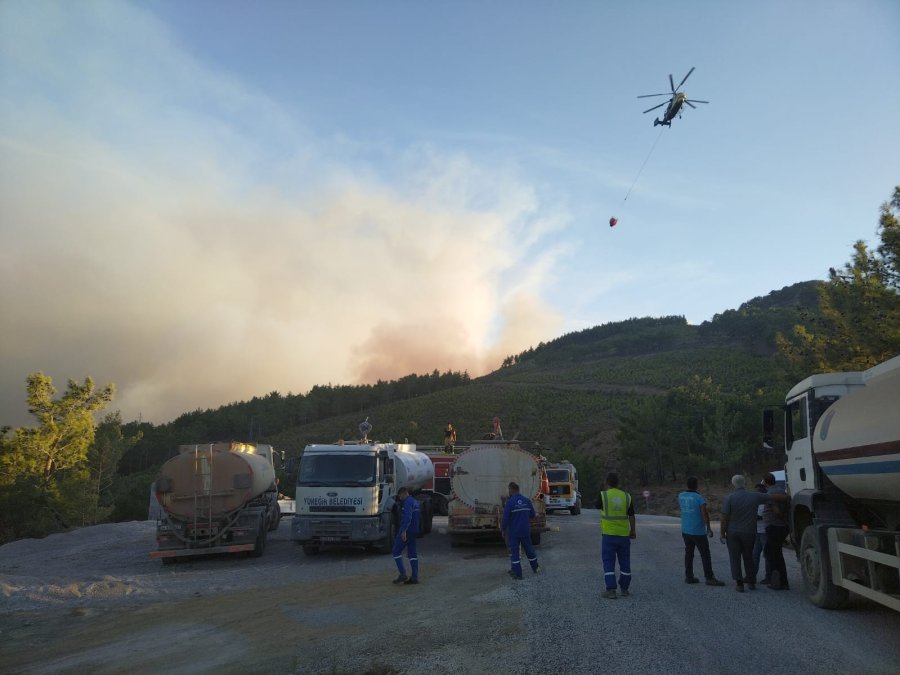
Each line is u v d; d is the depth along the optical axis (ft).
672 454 201.16
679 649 22.24
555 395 431.43
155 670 24.06
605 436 287.07
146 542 70.13
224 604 35.55
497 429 79.56
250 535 54.60
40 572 52.11
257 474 56.49
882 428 23.85
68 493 127.85
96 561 58.44
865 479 25.75
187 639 28.22
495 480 57.26
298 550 60.70
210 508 53.78
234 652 25.70
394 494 59.21
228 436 536.01
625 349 650.84
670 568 40.98
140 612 34.53
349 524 53.52
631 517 32.09
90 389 139.54
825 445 28.84
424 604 32.45
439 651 23.67
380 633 26.86
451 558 51.49
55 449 136.15
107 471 150.92
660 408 212.02
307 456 55.57
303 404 616.80
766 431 37.11
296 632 28.12
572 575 39.22
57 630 31.32
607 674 20.01
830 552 27.66
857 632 24.13
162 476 54.08
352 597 35.60
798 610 27.96
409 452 73.36
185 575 47.32
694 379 228.43
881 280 69.77
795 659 20.85
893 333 65.77
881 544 24.41
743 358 420.36
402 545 39.47
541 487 57.57
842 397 29.45
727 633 24.18
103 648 27.63
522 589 34.96
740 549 32.78
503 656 22.52
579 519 97.71
